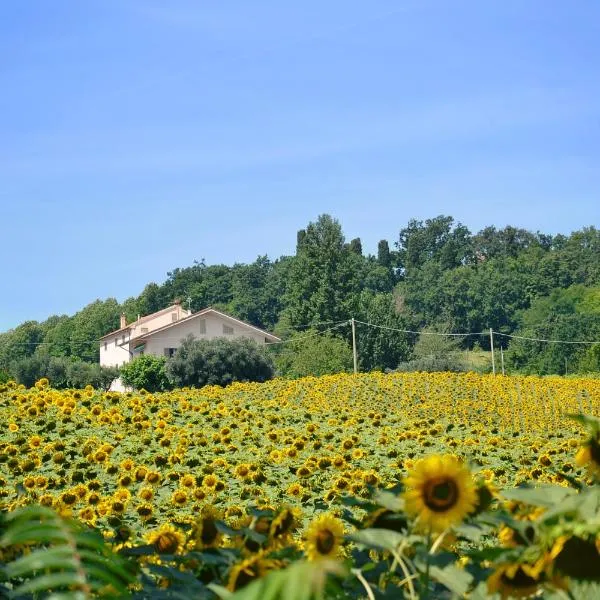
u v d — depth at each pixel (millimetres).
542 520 2041
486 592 2273
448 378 34031
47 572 2859
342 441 16219
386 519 2664
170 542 3391
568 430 26203
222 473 11930
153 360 53781
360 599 2455
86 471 11430
